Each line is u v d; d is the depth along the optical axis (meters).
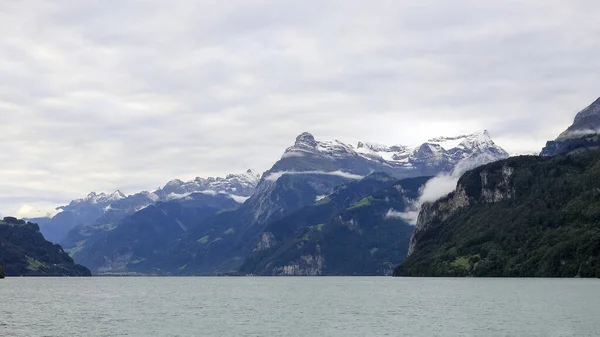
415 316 167.00
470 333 132.62
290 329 144.75
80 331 142.00
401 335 132.12
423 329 140.25
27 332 140.12
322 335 134.62
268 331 141.88
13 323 156.38
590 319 150.25
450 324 147.62
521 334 129.25
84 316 175.00
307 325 151.75
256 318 169.12
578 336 125.25
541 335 127.25
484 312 172.62
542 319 152.00
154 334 137.50
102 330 143.62
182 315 178.62
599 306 180.62
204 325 153.25
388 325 148.50
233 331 142.12
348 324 152.38
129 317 172.62
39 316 174.12
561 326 139.12
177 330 144.12
